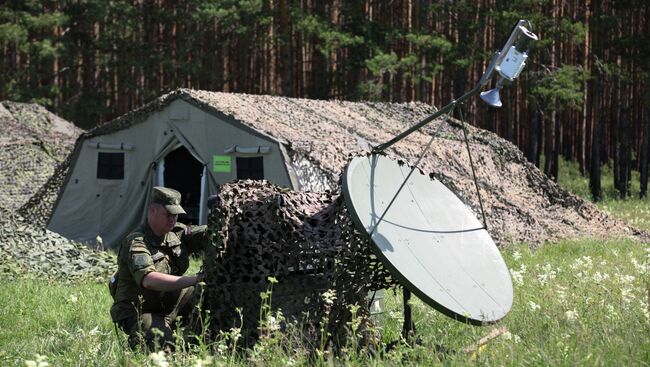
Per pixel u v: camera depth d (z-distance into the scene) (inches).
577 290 348.8
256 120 644.7
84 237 692.1
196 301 250.4
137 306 273.3
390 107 836.0
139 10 1478.8
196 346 239.5
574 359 218.8
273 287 255.0
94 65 1486.2
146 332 267.3
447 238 271.3
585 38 1448.1
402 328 286.4
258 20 1378.0
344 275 258.1
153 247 272.1
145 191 679.7
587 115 1664.6
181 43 1480.1
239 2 1355.8
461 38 1396.4
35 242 509.7
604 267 458.9
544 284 364.8
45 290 422.0
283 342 248.1
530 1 1295.5
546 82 1325.0
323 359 238.5
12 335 320.2
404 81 1427.2
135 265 264.5
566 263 502.3
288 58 1387.8
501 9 1334.9
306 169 616.7
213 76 1453.0
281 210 252.8
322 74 1504.7
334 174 618.5
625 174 1364.4
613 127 1701.5
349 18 1450.5
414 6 1435.8
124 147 683.4
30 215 709.9
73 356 256.4
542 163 1674.5
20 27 1353.3
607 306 305.7
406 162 279.6
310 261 253.9
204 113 648.4
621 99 1402.6
